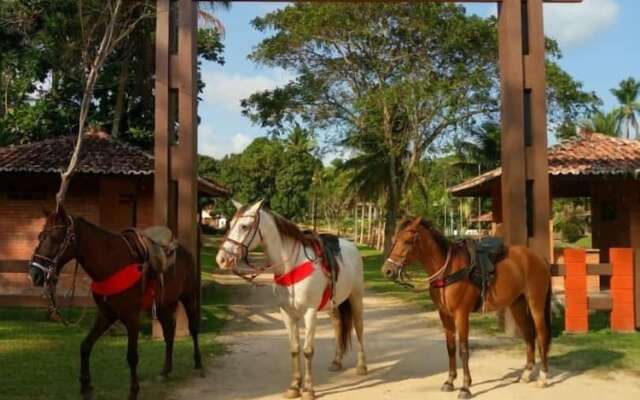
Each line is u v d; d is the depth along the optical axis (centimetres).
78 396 659
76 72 1888
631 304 1046
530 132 1086
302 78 2606
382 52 2484
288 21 2477
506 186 1063
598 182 1728
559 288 1675
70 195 1559
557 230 4303
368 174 2844
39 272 582
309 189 5328
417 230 682
